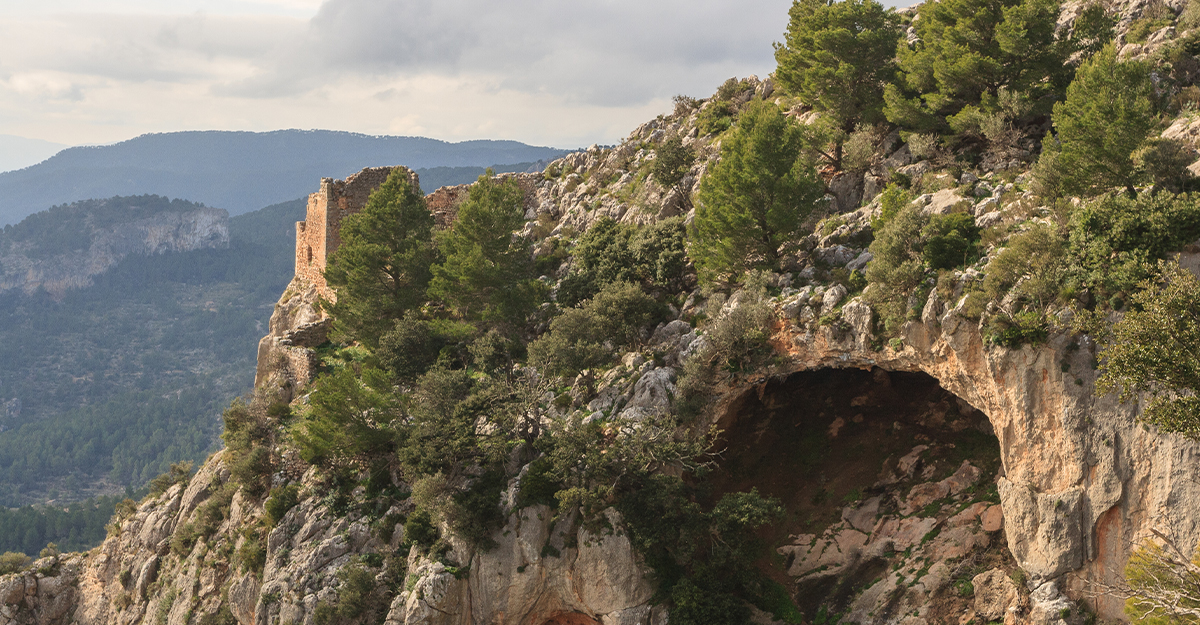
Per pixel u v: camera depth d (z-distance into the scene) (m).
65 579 87.06
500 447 55.38
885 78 71.50
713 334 57.25
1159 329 34.38
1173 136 49.72
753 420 62.44
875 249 53.06
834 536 54.44
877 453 58.00
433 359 71.31
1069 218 46.81
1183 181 45.53
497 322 72.25
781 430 61.75
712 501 58.34
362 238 82.50
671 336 62.78
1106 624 41.66
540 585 52.94
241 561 63.78
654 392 57.81
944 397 58.78
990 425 55.69
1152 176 46.25
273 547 61.28
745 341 56.66
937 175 61.31
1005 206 52.94
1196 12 60.62
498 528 53.81
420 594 52.41
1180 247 41.91
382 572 55.91
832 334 53.28
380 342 72.75
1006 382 45.16
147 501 86.44
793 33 78.12
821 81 72.31
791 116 71.31
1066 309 43.59
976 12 65.19
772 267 61.34
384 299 77.50
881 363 53.03
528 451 57.44
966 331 47.16
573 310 63.91
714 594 50.69
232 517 68.56
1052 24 64.38
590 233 79.56
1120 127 45.78
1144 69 47.75
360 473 63.34
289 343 81.00
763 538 56.28
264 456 68.06
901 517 53.44
